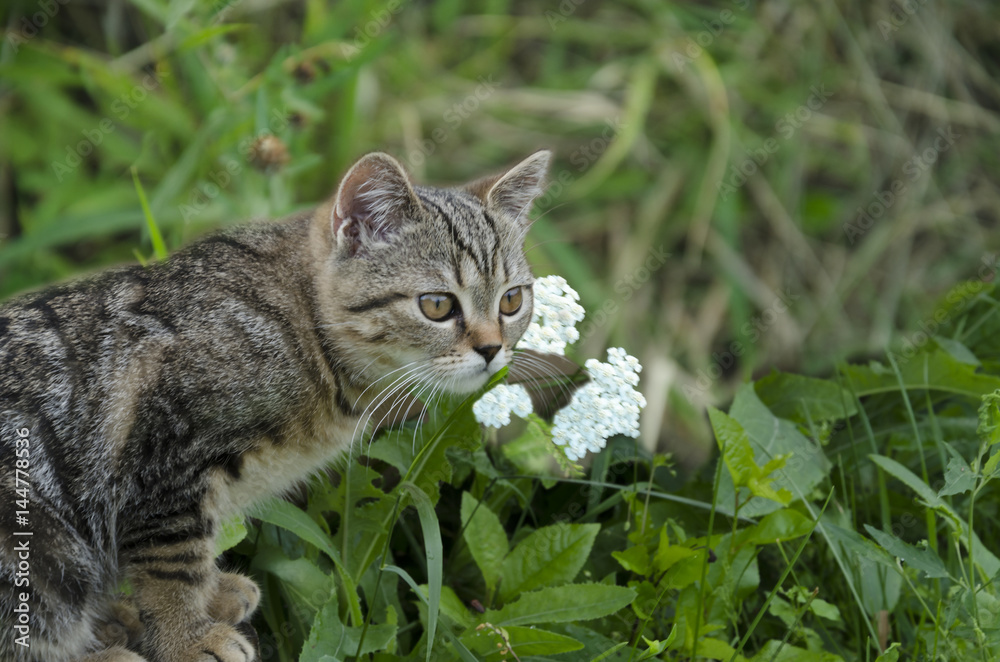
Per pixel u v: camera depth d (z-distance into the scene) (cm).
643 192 527
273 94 415
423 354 294
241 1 486
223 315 274
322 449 295
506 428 345
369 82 505
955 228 557
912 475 317
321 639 251
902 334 502
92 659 274
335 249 289
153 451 265
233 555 313
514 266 307
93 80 429
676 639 285
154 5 415
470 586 317
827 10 585
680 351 496
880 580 313
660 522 337
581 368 325
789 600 325
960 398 399
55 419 261
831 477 375
